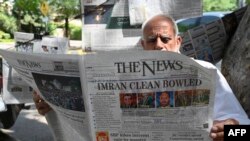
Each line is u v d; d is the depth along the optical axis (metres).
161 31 2.15
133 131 1.76
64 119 1.92
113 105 1.74
